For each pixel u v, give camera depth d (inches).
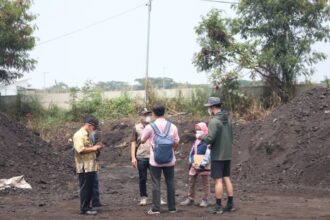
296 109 803.4
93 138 427.5
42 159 661.9
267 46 1004.6
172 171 424.2
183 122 997.2
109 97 1219.2
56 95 1235.9
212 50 1023.6
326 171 621.6
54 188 580.1
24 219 394.3
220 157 414.3
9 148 637.3
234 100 1011.3
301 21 985.5
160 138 416.8
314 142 693.3
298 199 507.8
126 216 410.3
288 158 687.7
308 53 987.9
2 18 1129.4
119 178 720.3
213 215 410.3
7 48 1153.4
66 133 1098.1
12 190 547.8
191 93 1093.1
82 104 1188.5
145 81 1147.3
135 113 1151.0
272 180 654.5
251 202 483.8
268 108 984.3
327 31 994.1
